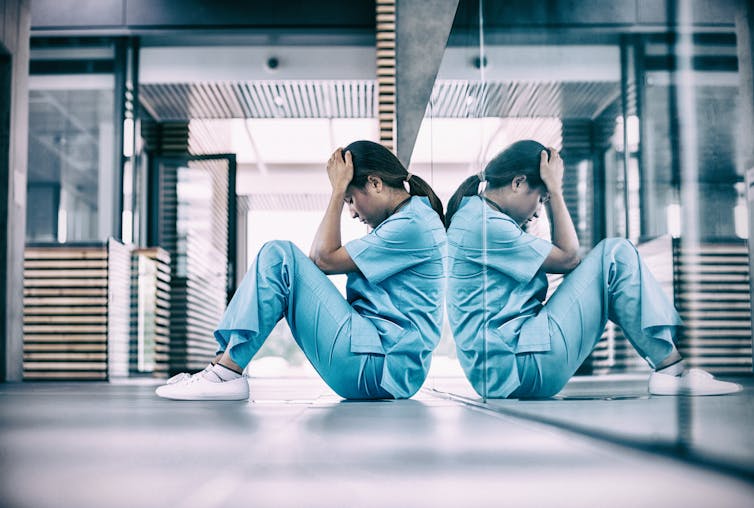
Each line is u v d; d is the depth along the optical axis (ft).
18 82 18.75
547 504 2.10
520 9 6.24
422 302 7.86
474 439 3.74
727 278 2.75
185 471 2.72
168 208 28.07
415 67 17.60
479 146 7.70
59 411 6.07
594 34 4.64
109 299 20.03
